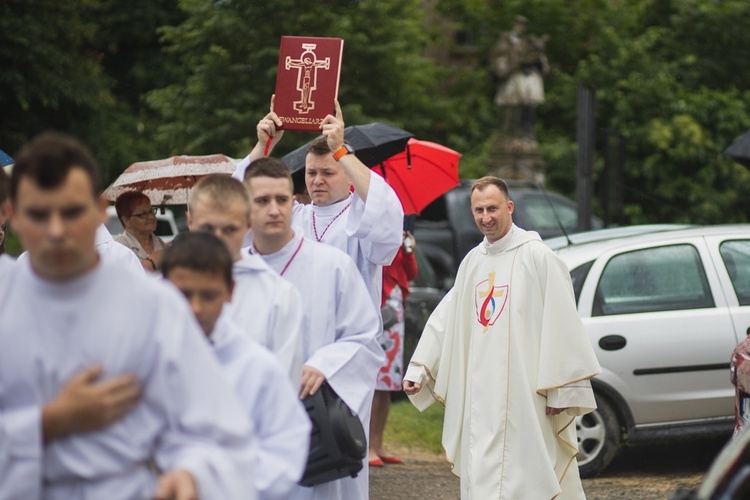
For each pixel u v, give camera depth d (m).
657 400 18.86
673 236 20.02
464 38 69.69
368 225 12.46
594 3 61.75
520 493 14.40
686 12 61.69
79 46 60.03
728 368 18.98
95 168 6.13
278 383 7.58
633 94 57.12
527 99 50.94
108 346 6.04
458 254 37.22
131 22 65.56
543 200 38.94
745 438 7.79
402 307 20.02
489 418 14.68
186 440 6.13
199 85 46.28
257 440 7.54
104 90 59.19
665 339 18.92
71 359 6.04
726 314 19.19
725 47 61.81
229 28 45.50
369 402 11.10
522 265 14.88
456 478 19.28
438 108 54.19
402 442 22.31
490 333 14.87
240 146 45.41
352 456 10.28
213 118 45.81
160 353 6.08
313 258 11.12
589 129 29.67
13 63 55.25
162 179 18.61
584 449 18.97
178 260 7.41
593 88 29.62
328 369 10.55
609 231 21.72
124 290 6.13
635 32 63.34
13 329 6.06
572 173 56.78
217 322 7.68
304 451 7.51
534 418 14.52
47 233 5.88
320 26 46.31
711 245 19.86
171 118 50.09
